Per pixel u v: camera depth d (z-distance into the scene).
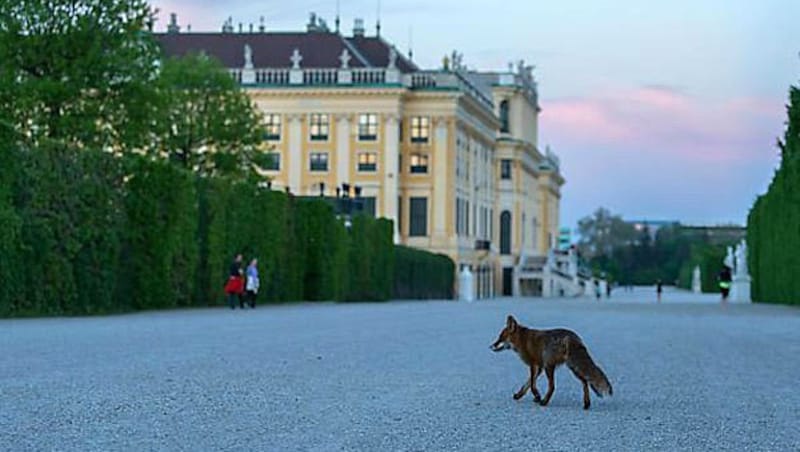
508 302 103.38
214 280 65.00
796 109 79.31
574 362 20.05
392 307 73.12
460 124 149.12
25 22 72.38
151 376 24.03
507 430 17.59
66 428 16.81
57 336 35.91
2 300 47.56
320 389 22.34
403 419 18.47
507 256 184.75
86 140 73.62
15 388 21.39
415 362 28.67
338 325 46.34
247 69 142.50
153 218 57.84
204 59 110.19
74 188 51.06
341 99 141.25
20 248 48.09
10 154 47.41
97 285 52.75
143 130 77.44
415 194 144.62
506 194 186.88
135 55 75.94
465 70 181.25
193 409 19.11
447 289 127.44
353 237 89.88
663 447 16.22
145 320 47.72
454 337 39.00
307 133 142.00
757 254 102.75
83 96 74.44
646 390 23.48
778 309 75.00
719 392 23.19
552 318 58.59
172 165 59.66
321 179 141.75
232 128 107.81
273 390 22.00
